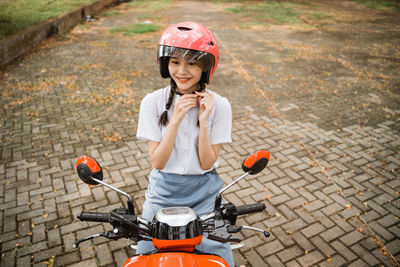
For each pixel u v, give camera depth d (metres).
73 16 12.95
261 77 7.82
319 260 2.95
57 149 4.54
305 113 5.91
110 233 1.48
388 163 4.46
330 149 4.76
